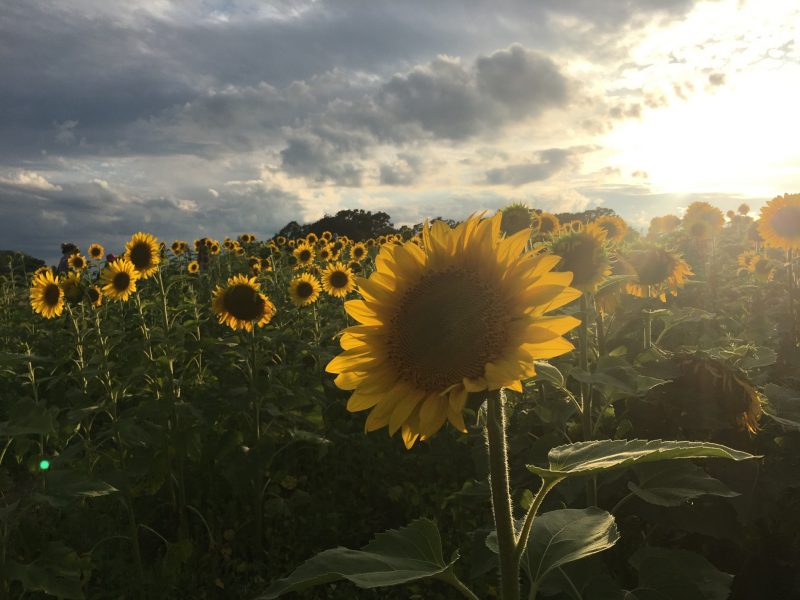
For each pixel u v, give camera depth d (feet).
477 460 14.03
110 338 24.29
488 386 5.55
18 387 28.04
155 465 18.45
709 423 12.32
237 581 16.60
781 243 25.22
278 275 46.50
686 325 23.39
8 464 23.04
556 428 13.12
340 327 32.24
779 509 12.04
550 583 9.16
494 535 6.96
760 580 11.60
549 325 5.65
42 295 29.60
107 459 18.69
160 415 18.03
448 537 17.03
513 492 12.48
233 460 17.74
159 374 21.97
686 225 40.93
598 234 12.67
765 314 24.86
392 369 6.35
